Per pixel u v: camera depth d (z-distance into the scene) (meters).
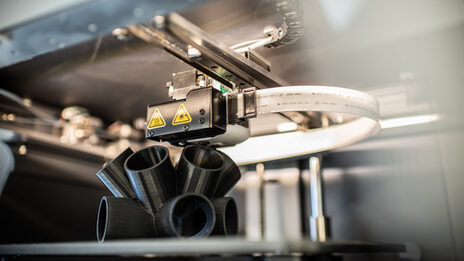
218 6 0.50
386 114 0.68
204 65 0.49
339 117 0.59
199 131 0.46
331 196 0.70
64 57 0.62
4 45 0.49
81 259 0.51
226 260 0.66
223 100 0.47
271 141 0.62
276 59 0.63
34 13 0.45
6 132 0.71
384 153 0.68
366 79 0.69
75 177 0.80
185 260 0.47
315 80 0.70
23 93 0.73
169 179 0.46
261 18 0.51
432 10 0.56
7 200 0.70
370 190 0.68
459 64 0.59
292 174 0.74
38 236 0.73
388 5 0.54
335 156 0.71
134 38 0.57
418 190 0.65
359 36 0.59
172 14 0.43
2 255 0.47
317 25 0.57
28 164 0.73
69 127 0.81
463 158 0.59
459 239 0.58
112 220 0.45
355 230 0.68
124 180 0.48
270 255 0.40
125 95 0.74
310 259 0.40
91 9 0.43
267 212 0.75
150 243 0.40
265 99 0.46
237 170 0.50
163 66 0.65
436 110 0.61
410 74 0.63
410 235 0.64
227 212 0.47
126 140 0.88
